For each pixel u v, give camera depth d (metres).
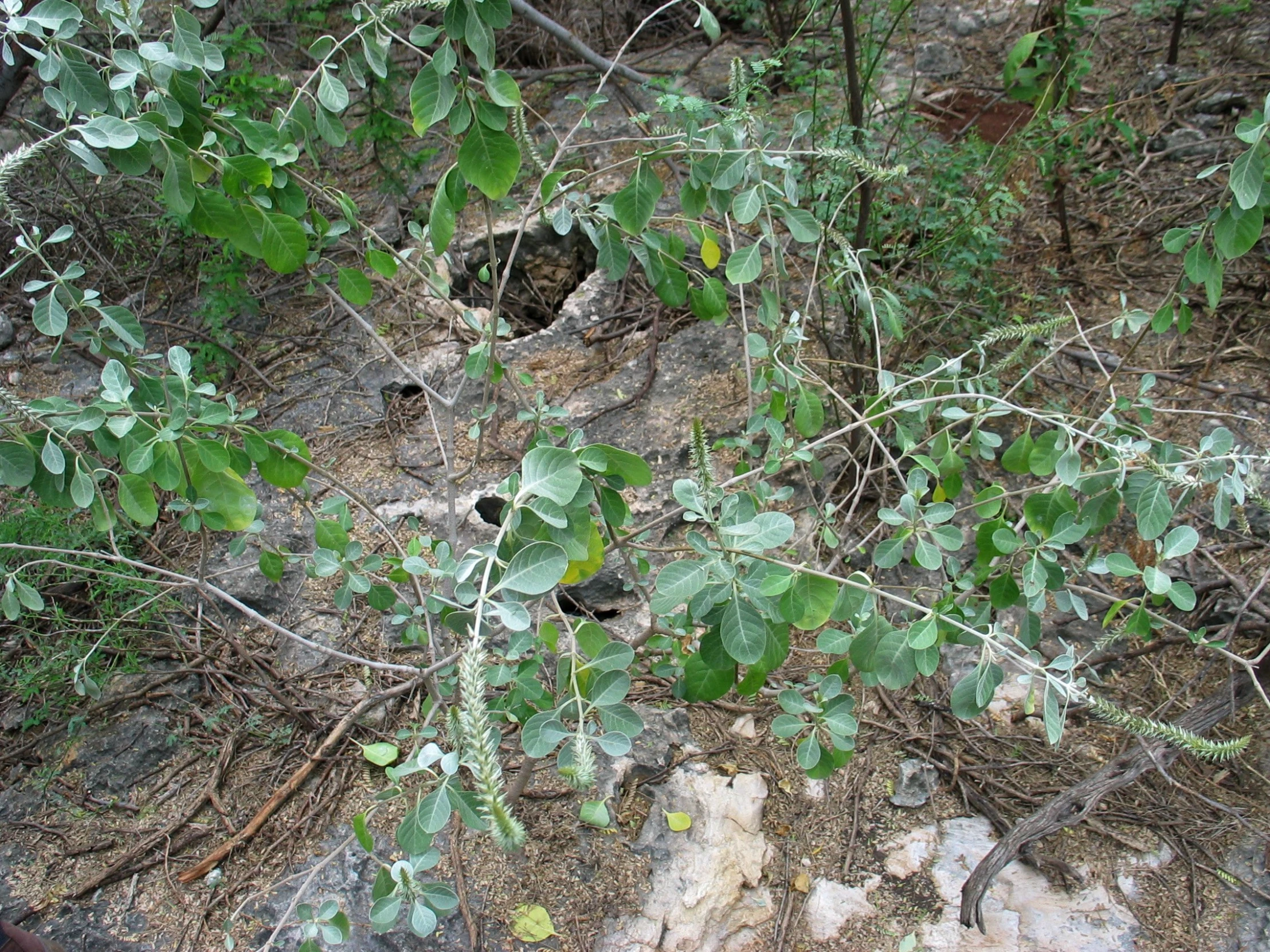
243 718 2.83
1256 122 2.10
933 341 3.56
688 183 2.31
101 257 4.16
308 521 3.28
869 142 3.54
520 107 2.12
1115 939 2.30
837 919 2.40
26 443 1.80
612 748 1.56
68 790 2.67
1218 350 3.58
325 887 2.42
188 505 2.14
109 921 2.39
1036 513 2.15
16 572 2.14
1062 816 2.34
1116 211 4.23
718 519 1.91
